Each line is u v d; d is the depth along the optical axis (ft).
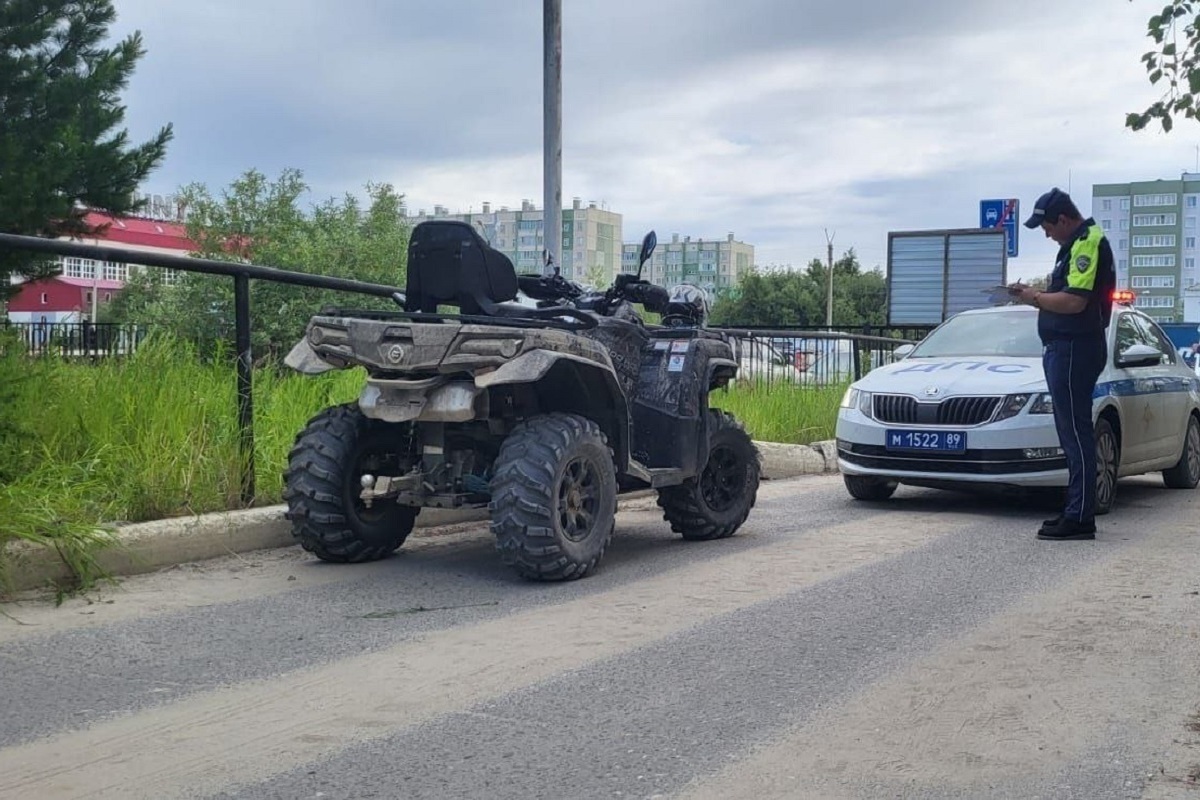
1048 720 12.66
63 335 22.59
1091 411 24.73
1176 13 16.94
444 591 18.70
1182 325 145.69
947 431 27.96
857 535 25.04
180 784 10.69
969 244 69.46
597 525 19.74
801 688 13.74
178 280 61.82
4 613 16.66
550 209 32.89
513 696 13.32
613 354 21.63
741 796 10.57
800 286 181.68
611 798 10.49
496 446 20.44
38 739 11.78
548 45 32.55
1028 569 21.08
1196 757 11.58
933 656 15.14
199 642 15.39
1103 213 487.61
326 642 15.49
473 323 19.24
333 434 20.02
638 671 14.35
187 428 22.07
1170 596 18.75
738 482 24.54
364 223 77.82
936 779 11.00
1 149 39.01
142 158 43.50
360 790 10.61
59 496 18.60
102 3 46.65
